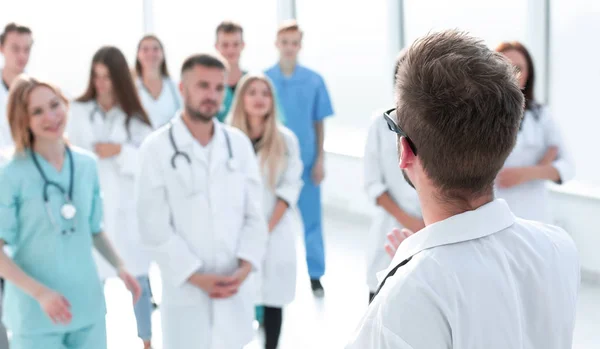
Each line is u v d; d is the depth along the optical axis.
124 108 4.00
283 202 3.50
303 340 3.93
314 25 6.56
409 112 1.02
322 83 4.73
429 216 1.07
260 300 3.45
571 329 1.08
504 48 3.15
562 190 4.73
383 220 3.27
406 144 1.05
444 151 1.00
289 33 4.65
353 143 6.43
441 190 1.03
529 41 4.86
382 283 1.04
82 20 6.53
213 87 2.63
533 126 3.18
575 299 1.08
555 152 3.20
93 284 2.51
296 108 4.68
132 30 6.88
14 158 2.39
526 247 1.04
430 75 1.00
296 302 4.49
